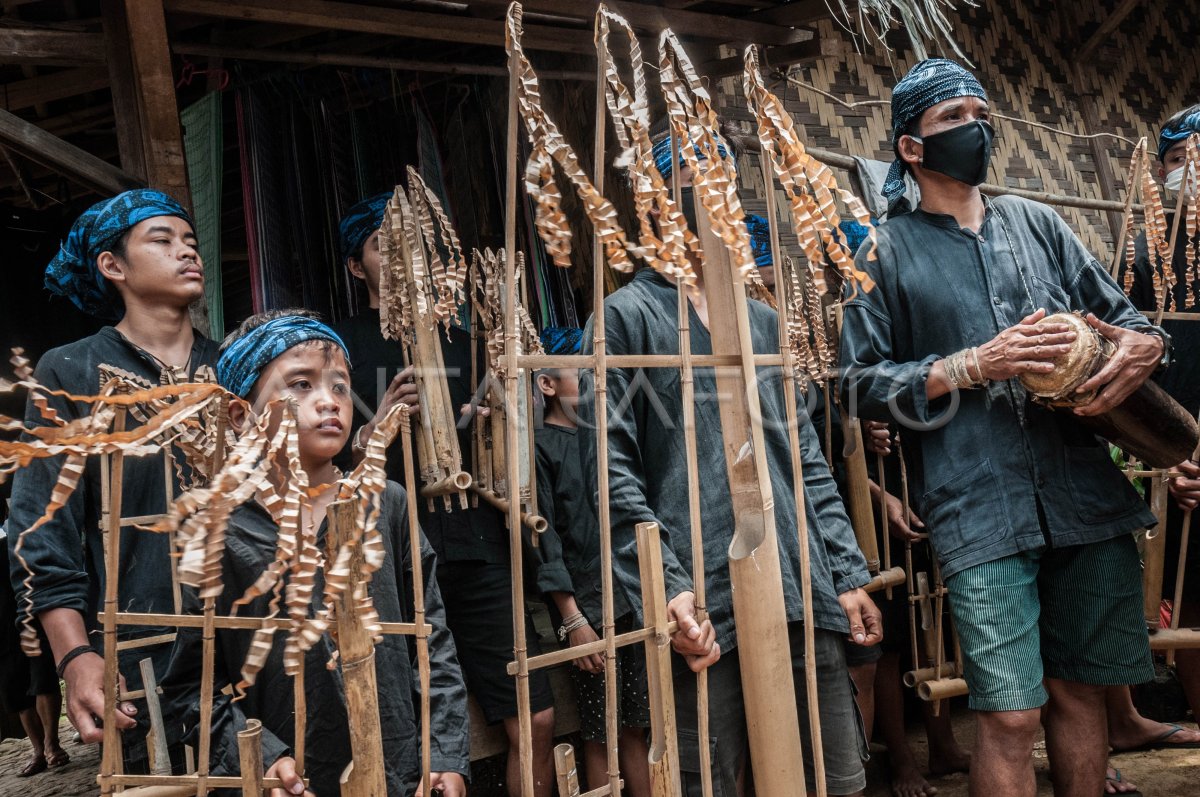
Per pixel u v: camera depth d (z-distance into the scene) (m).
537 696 2.55
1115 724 3.25
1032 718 2.03
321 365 1.71
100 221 2.19
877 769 3.22
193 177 3.63
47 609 1.83
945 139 2.17
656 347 1.90
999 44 5.21
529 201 4.25
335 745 1.57
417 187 2.35
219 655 1.60
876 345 2.21
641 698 2.24
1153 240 2.57
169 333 2.22
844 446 2.77
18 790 3.73
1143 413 2.06
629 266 1.29
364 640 1.16
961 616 2.10
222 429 1.24
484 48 4.37
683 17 3.60
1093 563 2.12
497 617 2.52
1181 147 2.99
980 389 2.12
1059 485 2.09
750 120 4.15
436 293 2.38
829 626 1.87
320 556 1.18
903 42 4.75
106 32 2.95
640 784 2.36
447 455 2.35
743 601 1.50
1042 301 2.19
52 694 3.95
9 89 3.76
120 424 1.23
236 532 1.58
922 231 2.25
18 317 4.19
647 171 1.32
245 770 1.18
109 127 4.32
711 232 1.50
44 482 1.91
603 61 1.35
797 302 2.17
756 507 1.50
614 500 1.83
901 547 3.06
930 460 2.18
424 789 1.29
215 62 3.74
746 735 1.87
